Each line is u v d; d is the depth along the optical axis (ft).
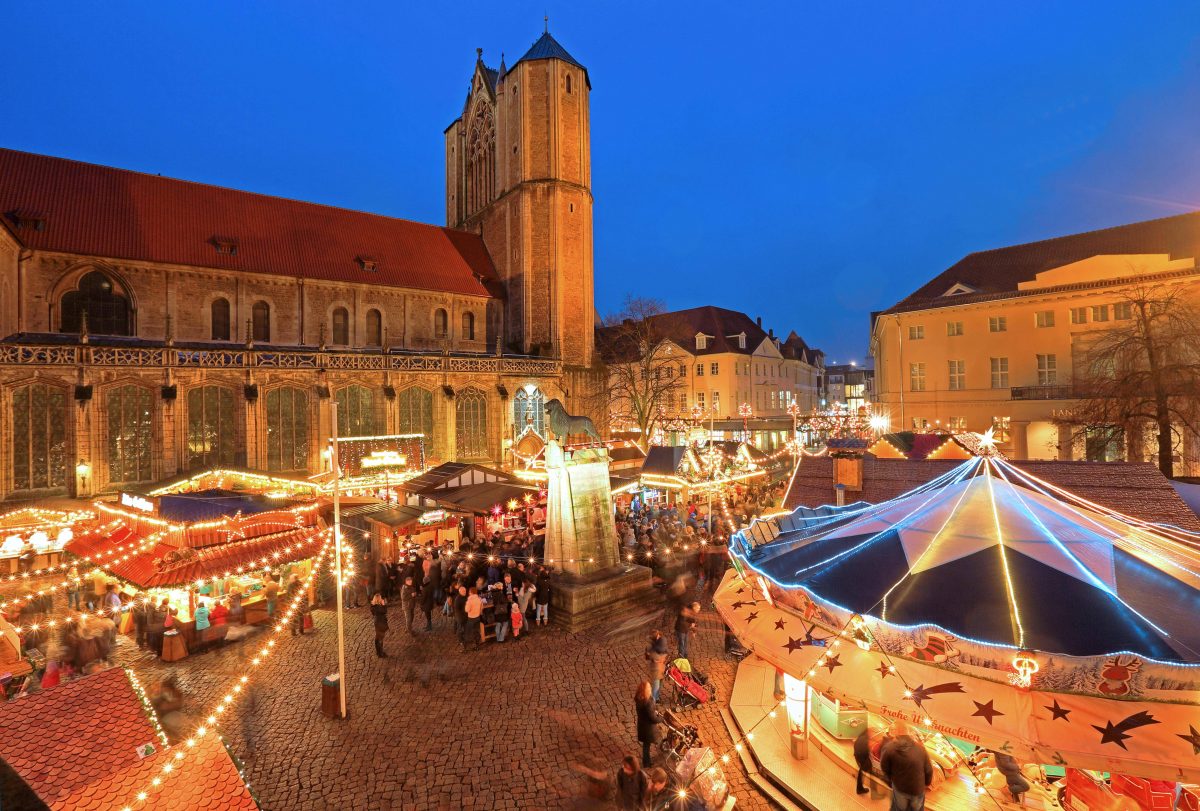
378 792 32.73
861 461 65.10
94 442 95.35
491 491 80.89
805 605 30.53
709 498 98.37
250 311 130.31
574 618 57.26
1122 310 124.26
